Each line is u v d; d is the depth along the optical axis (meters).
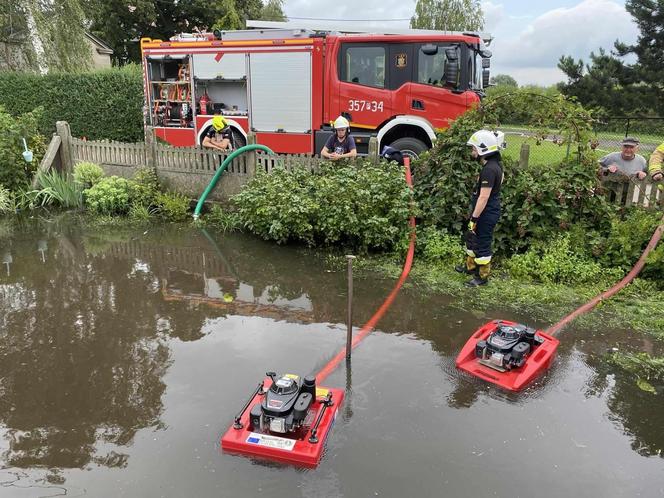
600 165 6.91
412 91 9.31
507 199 6.77
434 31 9.67
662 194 6.57
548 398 3.92
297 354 4.50
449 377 4.17
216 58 10.55
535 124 6.94
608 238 6.48
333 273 6.50
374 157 7.80
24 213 9.38
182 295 5.84
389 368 4.29
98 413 3.70
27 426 3.57
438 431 3.50
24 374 4.21
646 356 4.58
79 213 9.37
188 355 4.48
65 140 10.25
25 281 6.23
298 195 7.30
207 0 31.62
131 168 9.71
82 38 18.58
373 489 2.99
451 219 7.09
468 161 6.93
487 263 5.96
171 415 3.66
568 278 6.21
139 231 8.33
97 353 4.53
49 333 4.91
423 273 6.44
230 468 3.16
